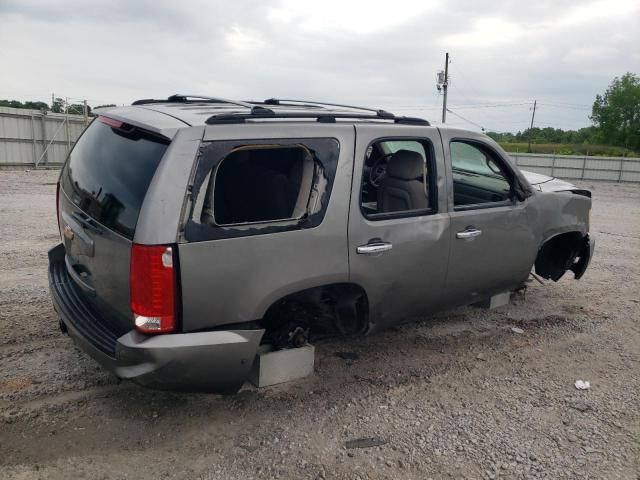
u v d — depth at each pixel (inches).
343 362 162.6
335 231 131.1
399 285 148.2
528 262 187.3
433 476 114.7
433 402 143.4
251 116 120.4
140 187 111.1
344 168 132.1
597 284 255.4
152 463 114.2
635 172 1169.4
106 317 125.7
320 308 144.9
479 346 179.6
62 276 146.9
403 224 145.2
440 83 1884.8
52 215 381.4
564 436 130.9
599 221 496.1
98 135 134.7
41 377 144.0
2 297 198.4
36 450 115.4
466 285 168.4
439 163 154.8
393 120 150.5
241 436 124.6
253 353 121.6
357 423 132.0
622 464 121.1
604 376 163.0
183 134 110.9
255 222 119.9
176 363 111.3
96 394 137.7
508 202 177.6
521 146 2242.9
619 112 2576.3
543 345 183.3
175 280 109.5
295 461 117.0
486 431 131.4
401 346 176.2
